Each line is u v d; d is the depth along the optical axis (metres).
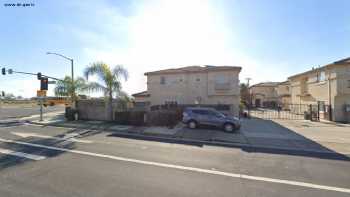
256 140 12.38
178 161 7.83
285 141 12.19
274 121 22.73
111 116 20.39
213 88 26.58
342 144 11.42
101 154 8.64
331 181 6.02
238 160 8.12
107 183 5.62
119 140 11.75
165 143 11.17
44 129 15.62
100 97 21.48
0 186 5.35
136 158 8.14
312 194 5.15
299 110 33.03
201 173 6.56
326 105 24.17
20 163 7.30
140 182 5.74
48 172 6.41
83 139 11.90
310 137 13.45
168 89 28.27
